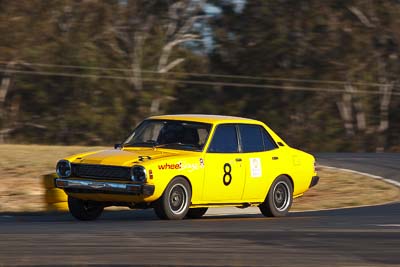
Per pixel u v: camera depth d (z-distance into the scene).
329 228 27.86
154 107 139.50
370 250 22.59
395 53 147.25
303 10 141.38
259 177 33.59
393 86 150.38
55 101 134.62
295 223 29.75
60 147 59.88
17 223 28.64
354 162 65.25
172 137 32.44
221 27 145.88
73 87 133.88
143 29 140.00
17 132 135.38
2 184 40.75
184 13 144.00
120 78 136.00
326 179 51.28
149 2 140.12
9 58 130.12
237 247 22.44
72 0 132.75
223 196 32.44
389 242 24.33
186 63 147.25
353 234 26.09
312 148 146.75
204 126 32.62
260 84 144.38
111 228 26.53
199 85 144.62
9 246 21.78
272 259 20.62
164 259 20.23
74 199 31.30
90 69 133.75
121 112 136.25
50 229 25.88
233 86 145.12
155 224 28.45
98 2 134.00
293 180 35.16
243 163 33.03
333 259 20.88
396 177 55.44
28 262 19.45
